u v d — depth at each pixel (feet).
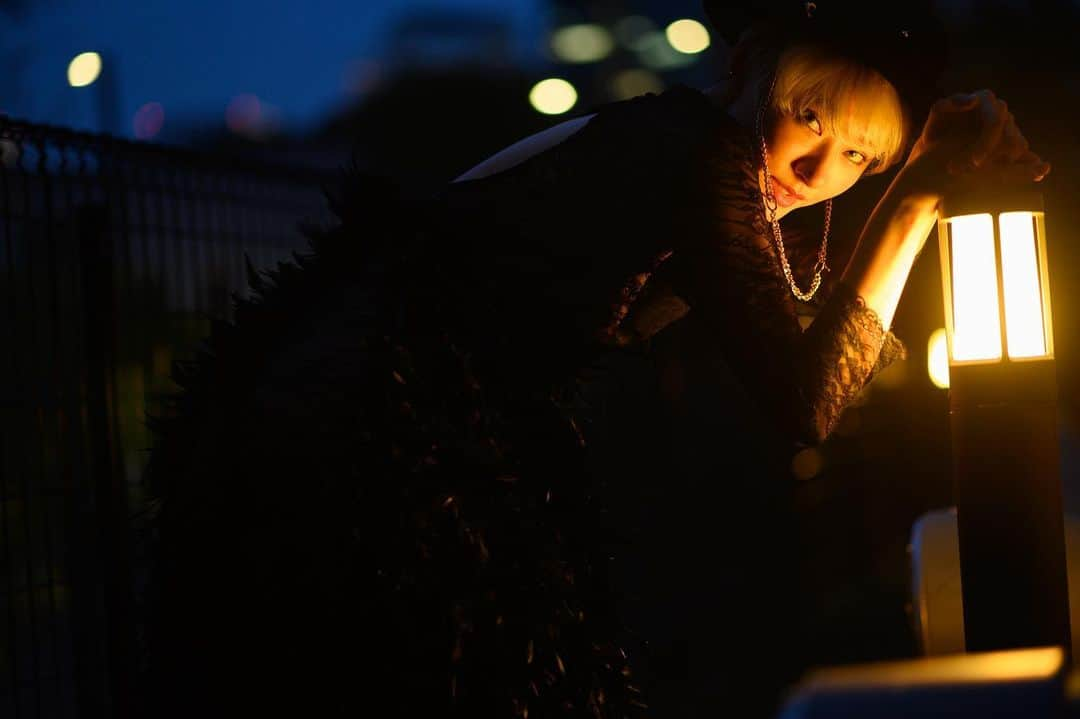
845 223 8.24
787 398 6.15
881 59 6.29
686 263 6.25
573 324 6.15
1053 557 5.89
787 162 6.61
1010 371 5.86
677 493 16.71
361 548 5.59
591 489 6.38
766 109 6.51
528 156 6.61
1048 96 18.15
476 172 6.73
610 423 14.15
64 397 9.82
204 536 5.91
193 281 11.15
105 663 9.81
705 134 6.25
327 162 35.19
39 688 9.27
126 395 10.57
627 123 6.35
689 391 19.21
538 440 6.07
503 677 5.63
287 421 5.86
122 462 9.96
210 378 6.42
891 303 6.32
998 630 5.90
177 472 6.37
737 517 18.51
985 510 5.92
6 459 9.29
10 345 9.36
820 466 19.27
